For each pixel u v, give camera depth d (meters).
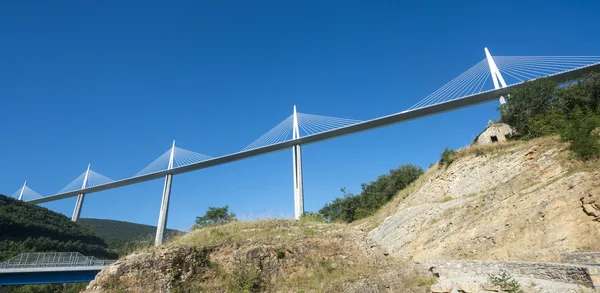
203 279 14.63
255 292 14.69
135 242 18.48
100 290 13.37
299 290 14.64
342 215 58.25
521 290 12.23
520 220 20.72
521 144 31.50
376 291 14.73
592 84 32.47
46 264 49.75
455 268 16.34
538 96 37.75
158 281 13.80
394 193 52.44
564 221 18.06
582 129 23.14
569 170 21.19
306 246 17.34
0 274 47.06
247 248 16.34
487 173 31.47
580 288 11.08
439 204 32.06
